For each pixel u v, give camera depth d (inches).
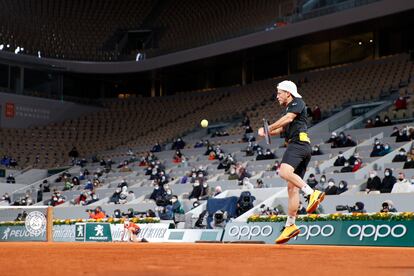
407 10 1523.1
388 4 1542.8
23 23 2080.5
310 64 1905.8
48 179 1711.4
